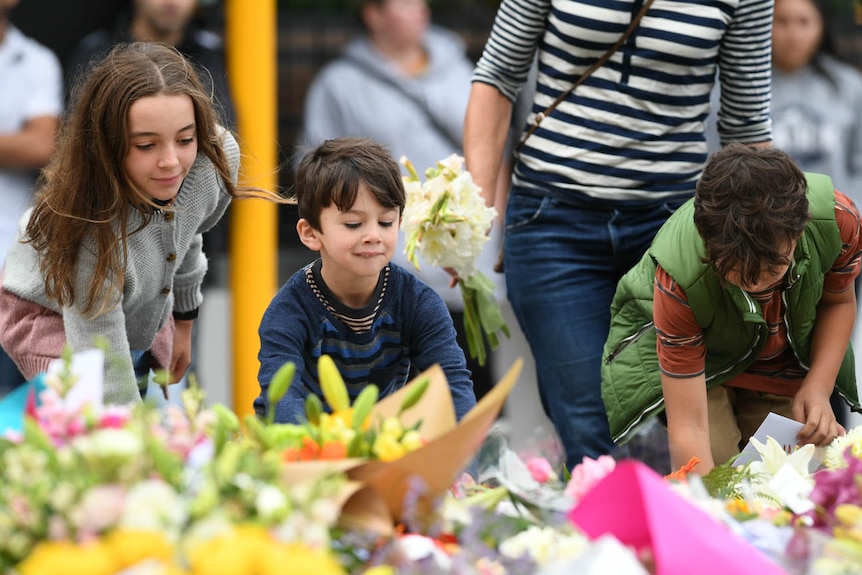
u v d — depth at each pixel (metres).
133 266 6.38
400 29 12.02
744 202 5.75
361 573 3.86
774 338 6.70
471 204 6.92
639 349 6.91
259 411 5.90
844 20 14.39
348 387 6.34
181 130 5.98
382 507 4.05
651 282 6.82
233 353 12.09
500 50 7.71
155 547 3.36
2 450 3.94
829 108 11.61
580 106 7.46
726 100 7.70
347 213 5.97
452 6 14.05
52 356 6.49
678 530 3.71
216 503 3.57
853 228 6.46
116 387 6.17
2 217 11.03
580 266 7.56
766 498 4.80
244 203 11.89
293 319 6.15
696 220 5.95
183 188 6.45
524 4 7.55
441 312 6.36
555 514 4.41
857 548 3.92
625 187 7.46
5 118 11.07
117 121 5.90
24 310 6.61
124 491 3.52
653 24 7.27
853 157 11.75
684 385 6.51
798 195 5.79
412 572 3.78
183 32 10.94
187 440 3.99
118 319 6.31
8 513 3.52
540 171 7.59
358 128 12.13
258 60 11.76
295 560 3.31
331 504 3.72
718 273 5.98
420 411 4.62
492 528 4.23
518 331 11.07
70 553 3.33
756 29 7.43
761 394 7.13
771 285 6.07
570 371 7.49
